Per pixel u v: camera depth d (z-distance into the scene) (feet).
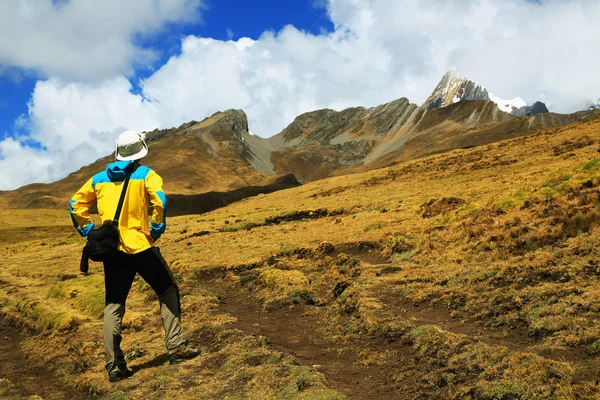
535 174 86.53
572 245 29.63
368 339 24.57
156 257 21.74
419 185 127.85
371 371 20.42
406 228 57.00
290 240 68.54
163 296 22.71
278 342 25.75
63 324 34.76
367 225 69.26
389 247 48.24
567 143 124.57
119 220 20.81
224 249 70.38
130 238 20.90
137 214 21.18
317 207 117.08
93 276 53.21
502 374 16.47
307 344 25.93
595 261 25.80
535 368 16.03
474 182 104.53
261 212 136.26
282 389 17.89
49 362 28.78
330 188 169.17
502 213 48.14
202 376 20.85
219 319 31.07
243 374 19.93
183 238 100.89
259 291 40.16
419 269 37.73
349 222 79.00
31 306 43.50
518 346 19.53
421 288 31.19
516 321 22.07
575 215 32.91
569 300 21.88
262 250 61.72
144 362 24.25
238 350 23.26
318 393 16.83
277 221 106.42
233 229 103.91
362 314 27.66
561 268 26.17
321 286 40.29
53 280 66.33
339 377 19.98
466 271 31.78
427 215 65.51
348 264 46.14
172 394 18.94
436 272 34.83
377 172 181.68
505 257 33.06
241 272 51.83
